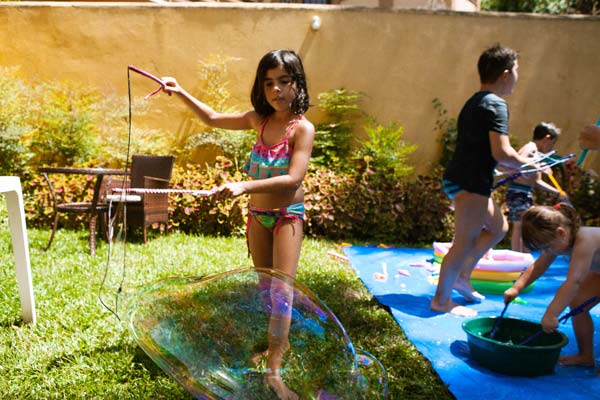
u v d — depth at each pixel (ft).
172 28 25.54
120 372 9.12
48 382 8.68
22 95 23.75
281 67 8.66
